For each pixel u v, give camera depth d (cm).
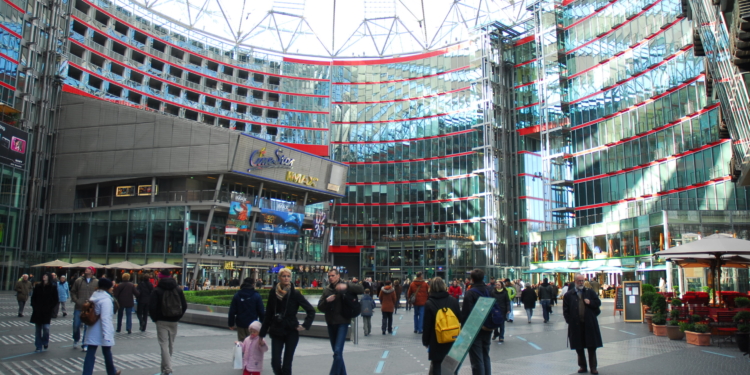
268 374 1053
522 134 7038
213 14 7888
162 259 4884
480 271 956
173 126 5162
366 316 1778
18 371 1051
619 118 5375
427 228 7494
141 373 1048
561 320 2348
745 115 1886
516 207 6950
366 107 8131
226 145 5006
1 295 3828
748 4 1355
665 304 1745
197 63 7575
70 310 2602
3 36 4606
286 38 8538
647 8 5069
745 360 1198
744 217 3797
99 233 5175
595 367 1036
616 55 5450
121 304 1698
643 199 5028
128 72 6569
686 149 4588
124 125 5300
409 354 1326
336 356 928
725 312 1545
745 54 1552
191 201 4959
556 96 6047
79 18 5997
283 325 872
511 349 1402
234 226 4975
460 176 7331
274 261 5778
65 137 5453
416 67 7969
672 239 3912
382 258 7006
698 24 2284
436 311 827
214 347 1427
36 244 5144
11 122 4706
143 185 5272
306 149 7831
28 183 5028
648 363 1157
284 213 5688
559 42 6178
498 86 7112
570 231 5328
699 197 4444
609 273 4853
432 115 7719
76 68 5881
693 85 4538
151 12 7056
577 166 5828
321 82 8162
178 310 1011
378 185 7875
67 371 1057
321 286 6350
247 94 7881
